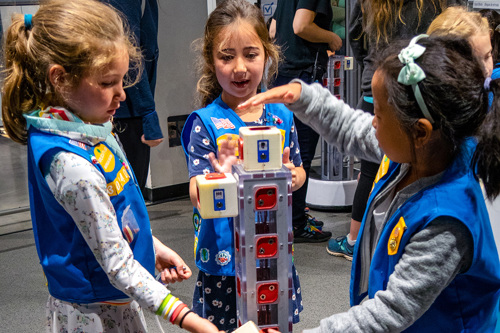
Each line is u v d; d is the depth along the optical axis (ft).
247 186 3.22
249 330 3.05
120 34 3.51
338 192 11.45
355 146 4.22
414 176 3.33
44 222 3.67
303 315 7.38
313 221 10.39
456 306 3.14
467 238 2.92
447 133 2.94
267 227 3.35
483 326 3.20
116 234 3.43
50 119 3.38
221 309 5.02
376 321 3.00
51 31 3.33
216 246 4.82
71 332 3.74
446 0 6.83
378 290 3.34
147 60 8.00
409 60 2.89
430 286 2.91
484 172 3.05
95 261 3.61
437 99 2.83
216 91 5.51
